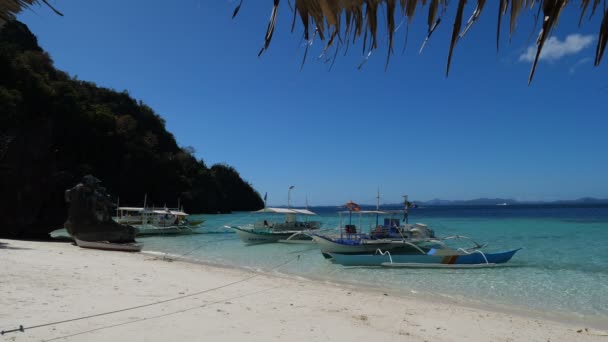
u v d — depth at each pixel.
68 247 20.88
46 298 8.23
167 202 74.25
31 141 27.34
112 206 24.48
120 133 65.25
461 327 8.34
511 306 10.88
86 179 23.88
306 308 9.27
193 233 35.69
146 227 33.88
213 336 6.58
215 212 85.25
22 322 6.55
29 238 25.77
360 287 13.00
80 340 5.93
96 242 21.36
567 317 9.84
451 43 1.75
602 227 41.41
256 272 15.74
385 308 9.76
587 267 16.75
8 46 49.25
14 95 37.12
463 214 89.62
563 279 14.33
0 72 41.31
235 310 8.58
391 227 22.25
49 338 5.91
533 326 8.71
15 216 25.58
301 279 14.30
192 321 7.41
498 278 14.57
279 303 9.66
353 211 22.17
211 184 88.06
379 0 2.05
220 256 21.16
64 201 29.55
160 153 78.31
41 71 53.84
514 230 38.16
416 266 16.48
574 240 28.34
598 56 1.82
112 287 10.02
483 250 22.48
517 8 1.80
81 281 10.39
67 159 52.00
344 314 8.88
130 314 7.57
